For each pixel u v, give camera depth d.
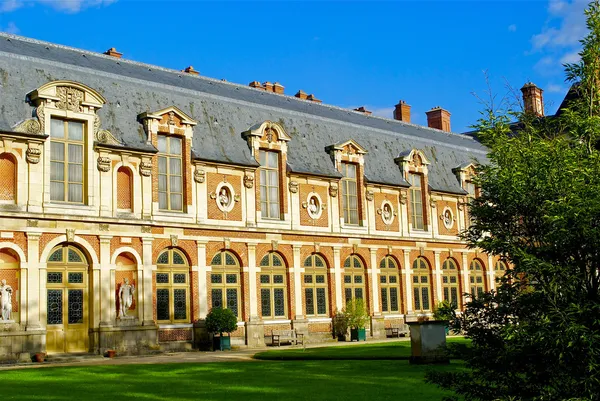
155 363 25.31
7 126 28.38
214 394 17.03
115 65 36.81
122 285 30.97
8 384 19.38
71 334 29.58
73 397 16.67
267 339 36.16
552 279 10.95
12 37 33.31
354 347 32.22
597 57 12.68
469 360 11.84
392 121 52.34
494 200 12.01
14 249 28.14
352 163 42.19
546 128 12.66
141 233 31.83
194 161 34.19
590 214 10.84
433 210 46.56
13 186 28.56
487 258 49.69
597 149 12.38
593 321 10.66
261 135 37.28
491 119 12.66
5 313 27.64
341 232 40.44
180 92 36.03
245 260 35.84
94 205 30.47
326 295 39.66
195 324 33.34
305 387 18.19
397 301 43.66
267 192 37.62
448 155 49.75
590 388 10.48
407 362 24.22
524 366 11.31
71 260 29.92
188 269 33.72
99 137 30.94
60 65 32.03
